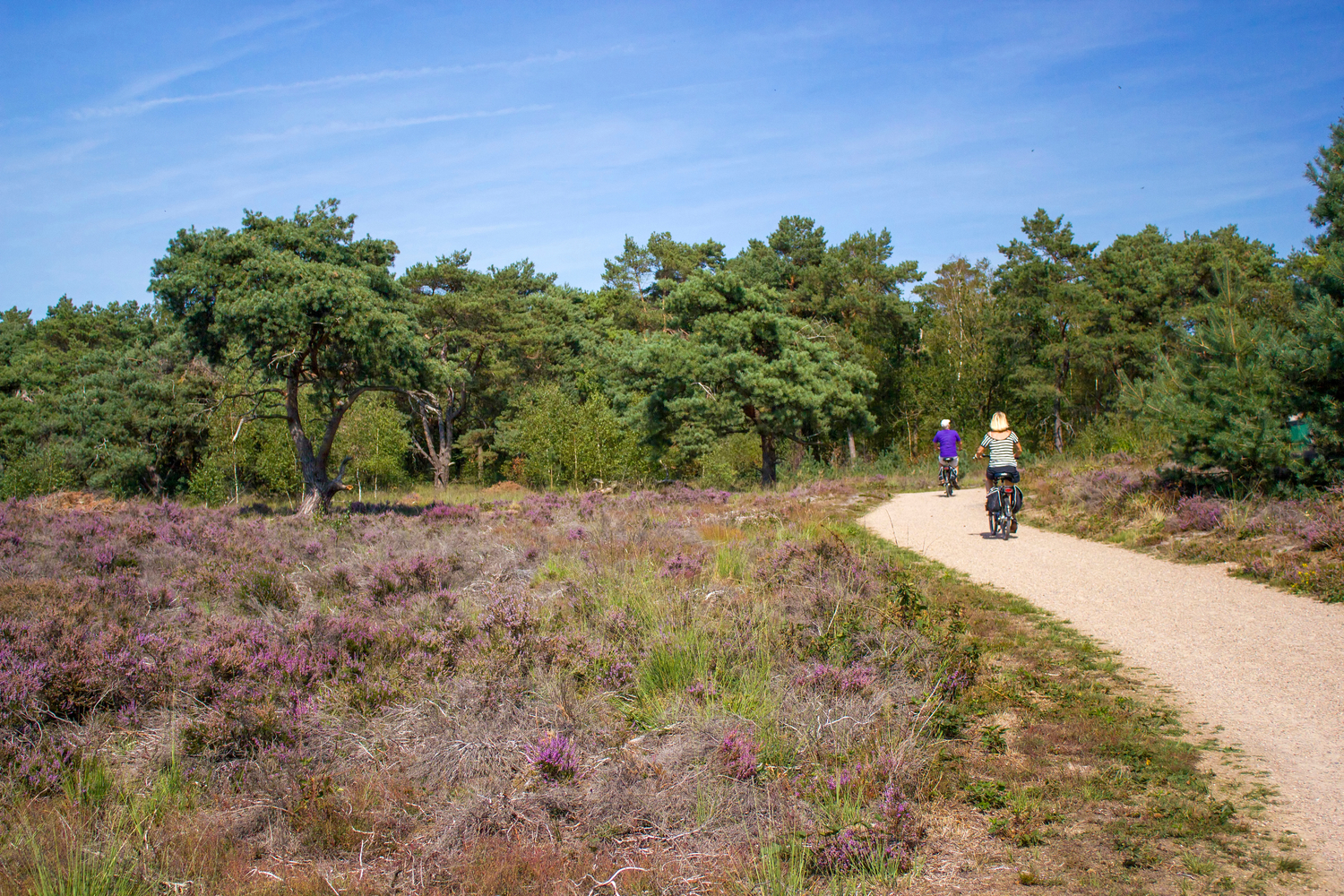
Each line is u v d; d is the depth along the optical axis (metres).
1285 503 10.42
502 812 4.44
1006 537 12.97
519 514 17.83
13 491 35.62
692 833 4.32
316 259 21.19
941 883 3.79
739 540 12.32
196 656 6.29
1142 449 17.55
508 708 5.61
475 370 51.78
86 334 64.06
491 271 58.81
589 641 7.00
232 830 4.36
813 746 5.15
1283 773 4.55
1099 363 45.09
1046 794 4.55
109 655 6.08
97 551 10.86
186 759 5.04
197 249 20.64
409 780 4.89
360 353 19.77
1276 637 6.80
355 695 5.75
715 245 62.84
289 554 11.91
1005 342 49.41
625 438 37.91
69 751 5.04
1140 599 8.47
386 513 18.12
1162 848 3.92
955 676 6.04
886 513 17.50
